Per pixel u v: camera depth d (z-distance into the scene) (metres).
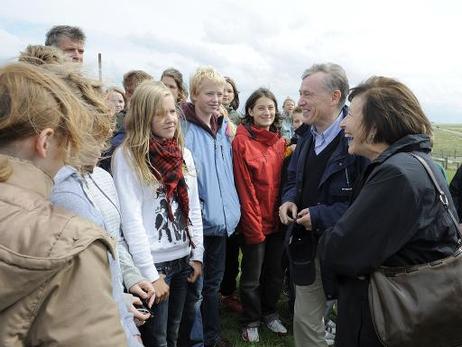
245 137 3.33
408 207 1.62
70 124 0.97
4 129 0.91
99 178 1.86
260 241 3.27
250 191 3.24
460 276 1.61
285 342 3.46
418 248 1.67
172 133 2.43
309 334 2.59
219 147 3.12
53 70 1.11
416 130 1.81
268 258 3.58
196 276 2.67
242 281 3.42
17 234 0.83
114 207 1.85
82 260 0.86
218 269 3.11
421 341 1.60
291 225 2.60
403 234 1.63
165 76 4.14
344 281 1.87
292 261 2.59
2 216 0.84
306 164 2.64
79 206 1.17
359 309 1.78
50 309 0.82
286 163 3.45
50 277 0.82
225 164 3.14
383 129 1.81
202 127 3.03
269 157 3.36
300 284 2.55
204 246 3.07
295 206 2.66
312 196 2.56
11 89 0.90
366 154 1.96
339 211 2.32
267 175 3.31
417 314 1.59
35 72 0.95
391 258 1.69
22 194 0.90
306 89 2.48
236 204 3.13
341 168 2.34
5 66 0.95
